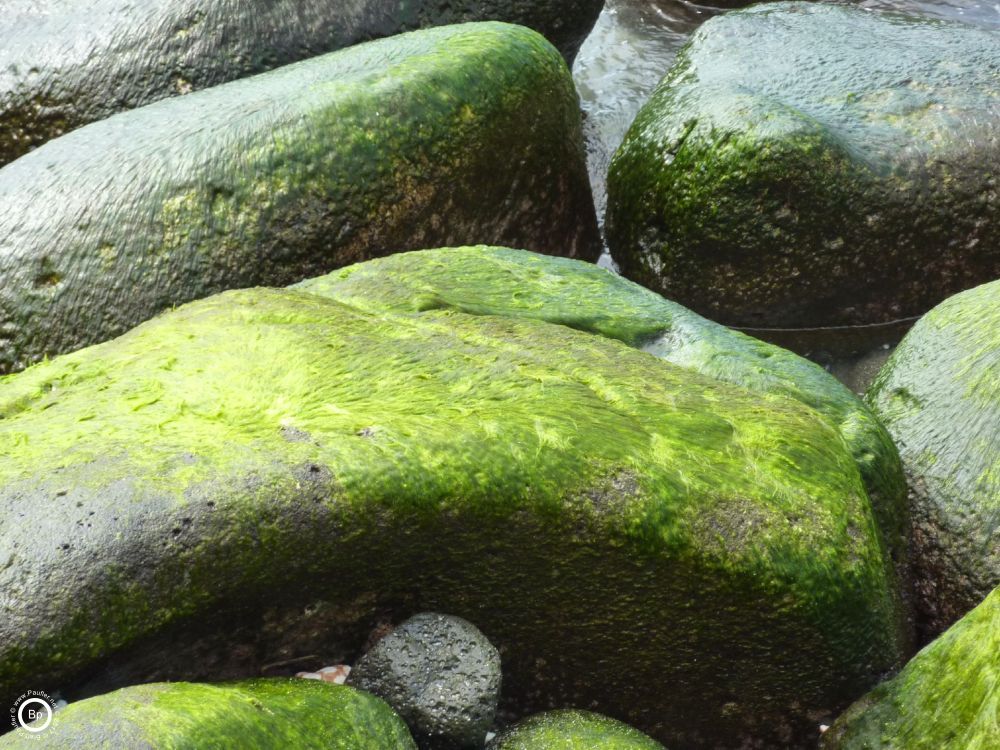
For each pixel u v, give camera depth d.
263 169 2.55
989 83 2.88
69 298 2.50
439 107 2.68
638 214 2.85
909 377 2.37
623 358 2.20
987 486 2.21
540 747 1.93
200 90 2.84
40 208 2.53
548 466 1.95
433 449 1.93
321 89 2.65
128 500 1.86
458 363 2.10
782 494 2.03
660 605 2.00
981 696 1.88
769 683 2.07
